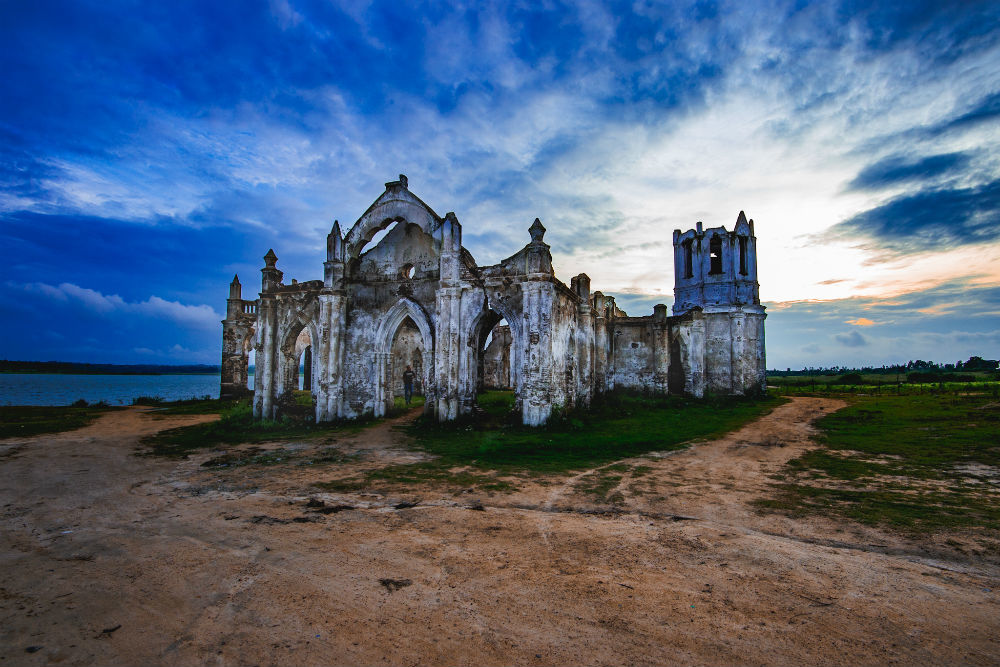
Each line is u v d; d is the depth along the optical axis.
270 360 22.66
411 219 21.12
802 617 4.83
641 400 30.50
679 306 38.47
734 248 35.75
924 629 4.59
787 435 16.66
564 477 10.93
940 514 7.78
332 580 5.79
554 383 20.06
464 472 11.57
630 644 4.42
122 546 7.00
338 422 20.70
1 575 6.06
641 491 9.63
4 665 4.19
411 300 21.22
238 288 38.28
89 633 4.73
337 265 21.66
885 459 12.10
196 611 5.13
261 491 10.08
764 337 34.47
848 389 38.91
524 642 4.48
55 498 9.70
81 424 21.62
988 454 11.98
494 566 6.11
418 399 30.30
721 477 10.73
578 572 5.91
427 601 5.26
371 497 9.46
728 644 4.39
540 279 18.61
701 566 6.04
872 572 5.80
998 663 4.07
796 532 7.20
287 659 4.28
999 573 5.75
